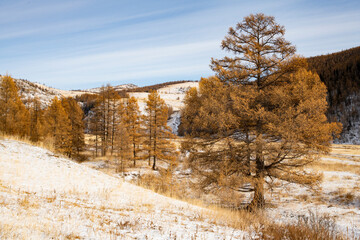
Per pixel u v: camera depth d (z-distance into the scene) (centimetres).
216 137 1373
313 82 1338
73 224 422
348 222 980
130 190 1059
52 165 1182
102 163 3434
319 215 1112
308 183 1238
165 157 3228
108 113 4034
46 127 3559
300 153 1177
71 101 4891
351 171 2089
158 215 657
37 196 633
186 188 1703
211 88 1446
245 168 1232
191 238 452
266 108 1298
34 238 309
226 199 1322
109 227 455
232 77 1409
